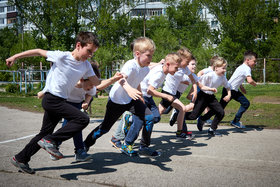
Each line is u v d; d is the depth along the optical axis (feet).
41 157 11.56
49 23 118.11
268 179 9.04
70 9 114.42
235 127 19.89
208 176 9.29
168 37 108.78
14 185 8.27
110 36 120.26
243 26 113.09
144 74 11.60
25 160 9.23
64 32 119.96
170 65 12.73
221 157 11.84
